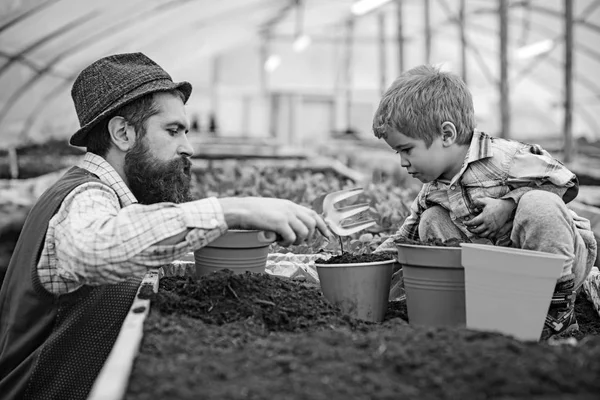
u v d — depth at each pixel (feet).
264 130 107.24
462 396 4.38
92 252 6.98
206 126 101.40
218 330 6.20
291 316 7.04
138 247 6.96
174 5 47.29
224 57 102.12
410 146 8.21
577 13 51.21
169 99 8.96
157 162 8.84
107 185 8.63
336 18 79.92
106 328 8.64
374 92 106.01
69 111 55.77
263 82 102.73
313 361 5.06
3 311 8.93
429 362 4.89
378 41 92.68
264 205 7.08
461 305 7.08
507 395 4.36
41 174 34.22
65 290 8.47
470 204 8.52
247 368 4.95
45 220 8.39
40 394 8.47
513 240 7.75
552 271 6.19
